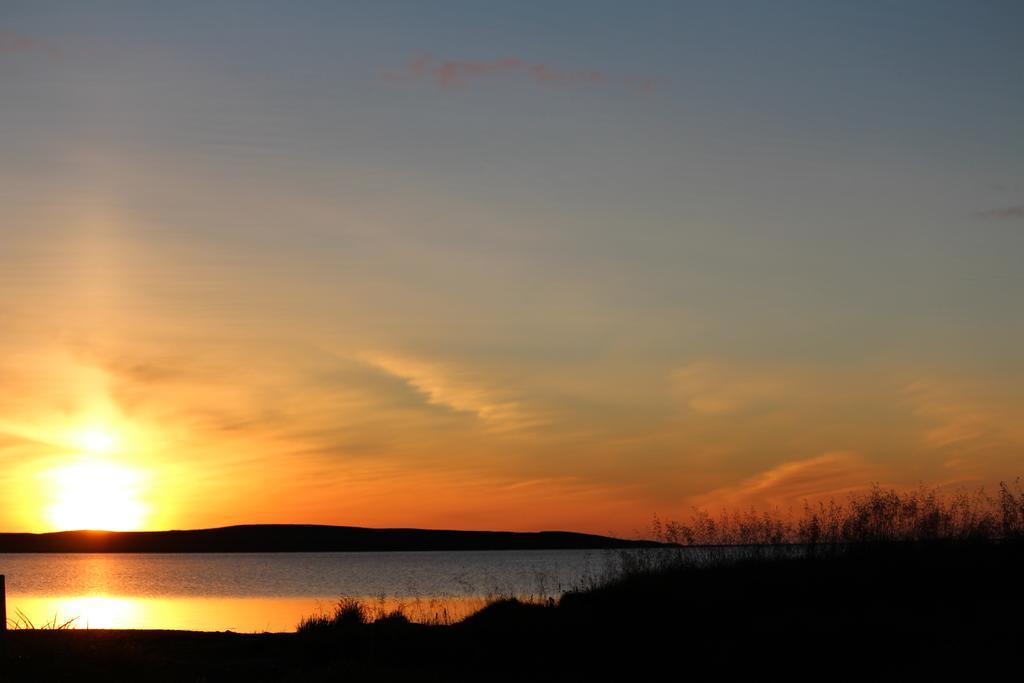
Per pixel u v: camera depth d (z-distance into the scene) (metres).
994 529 25.14
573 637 20.88
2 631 18.81
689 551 27.31
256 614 45.16
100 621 40.34
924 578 23.00
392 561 181.00
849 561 24.45
